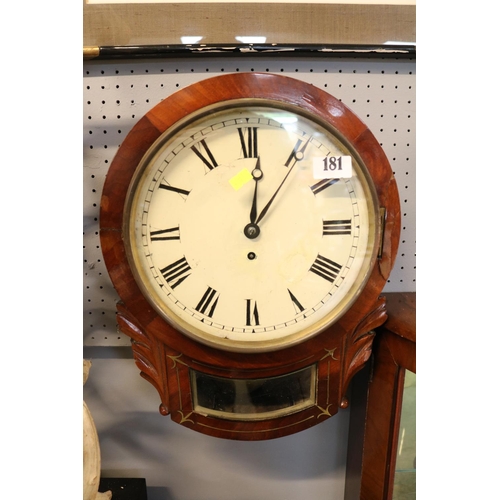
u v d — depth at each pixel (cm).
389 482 80
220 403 73
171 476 95
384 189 69
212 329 68
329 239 68
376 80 83
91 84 79
